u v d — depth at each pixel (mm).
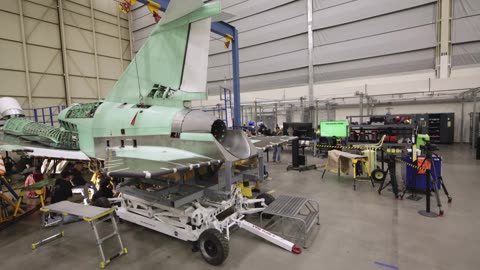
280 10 11742
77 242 3275
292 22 11539
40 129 5180
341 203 4379
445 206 4047
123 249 2939
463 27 8547
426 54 9195
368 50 10109
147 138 3289
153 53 3549
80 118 4230
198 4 3008
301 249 2873
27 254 3014
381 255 2721
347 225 3488
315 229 3389
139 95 3697
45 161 6508
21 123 5762
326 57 10969
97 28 13875
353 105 11688
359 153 6324
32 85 11281
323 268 2533
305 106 11789
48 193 4816
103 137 3807
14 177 7465
